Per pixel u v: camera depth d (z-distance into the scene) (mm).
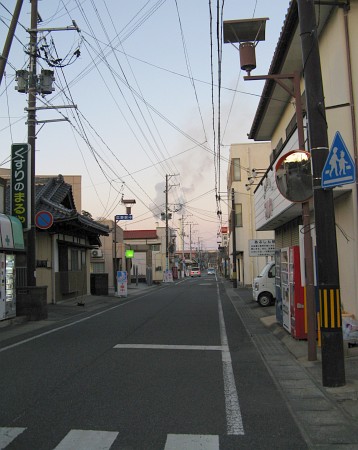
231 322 15102
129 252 40625
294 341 10602
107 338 11734
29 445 4676
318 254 6781
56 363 8688
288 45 12867
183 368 8266
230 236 52562
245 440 4820
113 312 18938
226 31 9516
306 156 8352
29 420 5434
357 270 10148
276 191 15227
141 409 5867
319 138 6883
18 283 19703
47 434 4980
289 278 11258
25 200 16922
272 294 20109
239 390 6785
